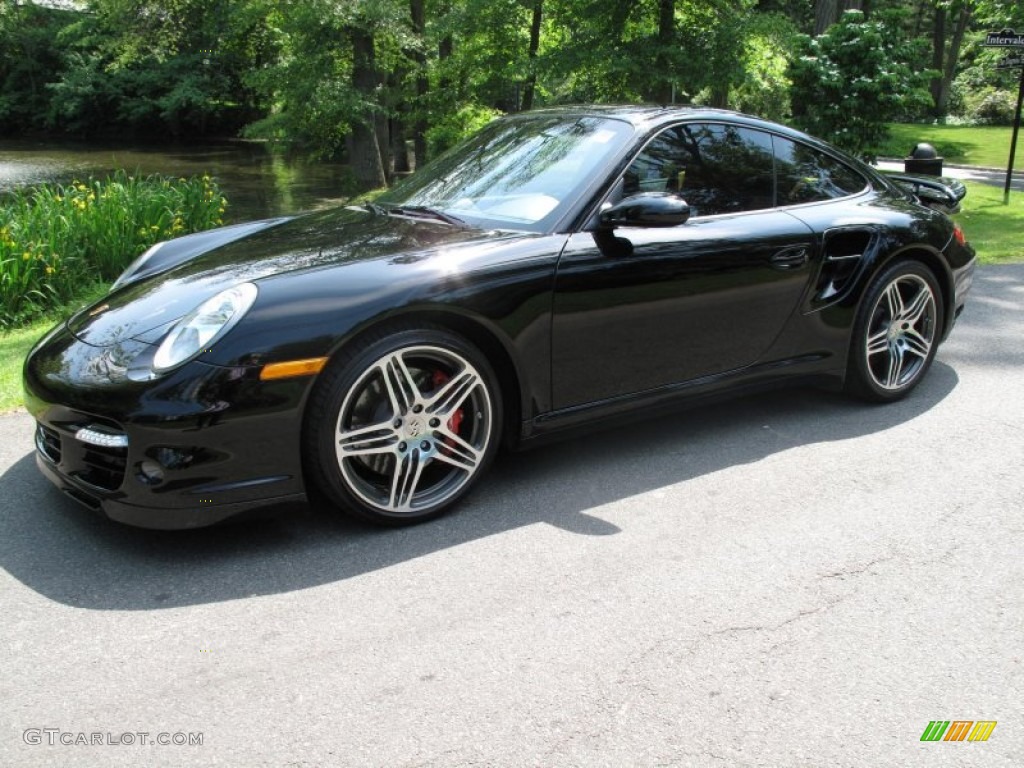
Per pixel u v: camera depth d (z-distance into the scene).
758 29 9.95
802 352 3.73
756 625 2.34
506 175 3.42
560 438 3.17
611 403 3.22
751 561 2.67
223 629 2.28
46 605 2.38
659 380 3.32
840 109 10.37
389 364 2.67
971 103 38.09
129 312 2.78
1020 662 2.20
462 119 17.14
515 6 13.36
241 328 2.49
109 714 1.95
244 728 1.91
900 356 4.04
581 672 2.13
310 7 15.06
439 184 3.60
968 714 2.00
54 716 1.94
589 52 10.43
